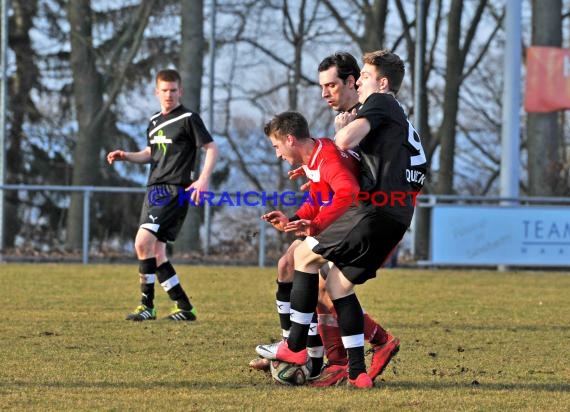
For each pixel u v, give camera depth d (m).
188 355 20.03
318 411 14.50
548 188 54.53
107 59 70.44
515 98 51.94
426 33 76.81
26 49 76.81
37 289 34.56
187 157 25.97
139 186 76.00
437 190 75.69
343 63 17.83
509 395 16.03
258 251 52.00
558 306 31.61
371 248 16.17
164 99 25.83
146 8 70.75
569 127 84.88
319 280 17.58
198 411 14.41
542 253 46.84
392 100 16.17
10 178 78.25
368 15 75.19
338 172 16.03
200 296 33.16
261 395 15.83
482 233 47.06
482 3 77.50
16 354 19.86
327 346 17.70
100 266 47.28
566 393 16.28
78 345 21.20
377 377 17.81
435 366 19.20
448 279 42.25
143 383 16.78
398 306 30.81
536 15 59.91
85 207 49.47
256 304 30.59
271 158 80.00
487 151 90.38
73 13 69.62
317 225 16.16
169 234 26.12
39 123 77.94
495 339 23.30
